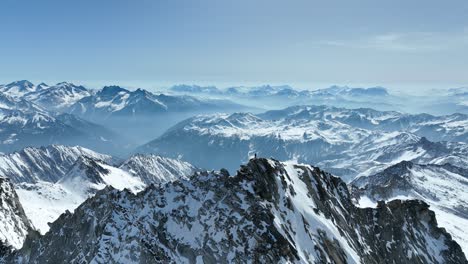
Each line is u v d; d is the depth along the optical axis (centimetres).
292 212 9612
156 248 8262
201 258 8269
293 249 8625
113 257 8112
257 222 8550
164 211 9094
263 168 9881
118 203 9425
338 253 9581
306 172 11462
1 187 15238
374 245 11806
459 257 13400
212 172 9719
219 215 8819
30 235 10669
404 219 13288
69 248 9375
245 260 8044
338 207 11606
